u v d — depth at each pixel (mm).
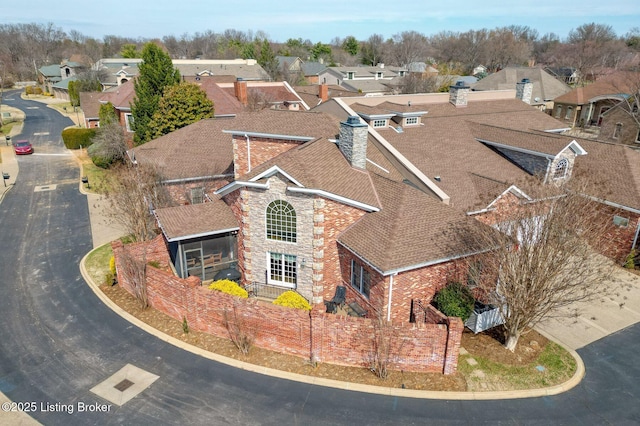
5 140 60906
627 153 28844
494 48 148625
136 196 26703
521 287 16766
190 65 83500
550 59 141750
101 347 18797
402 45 156375
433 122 32469
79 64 109125
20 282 24297
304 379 16828
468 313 18547
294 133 26000
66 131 55281
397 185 22250
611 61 116375
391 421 14922
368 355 17141
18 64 150000
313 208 20469
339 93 65625
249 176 21719
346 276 21750
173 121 41719
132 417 15141
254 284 23359
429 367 16938
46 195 39031
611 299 22359
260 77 85188
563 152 26719
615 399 15945
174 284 19922
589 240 18234
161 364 17734
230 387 16484
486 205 22594
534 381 16656
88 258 27094
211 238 23875
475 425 14758
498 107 38906
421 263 18516
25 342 19156
